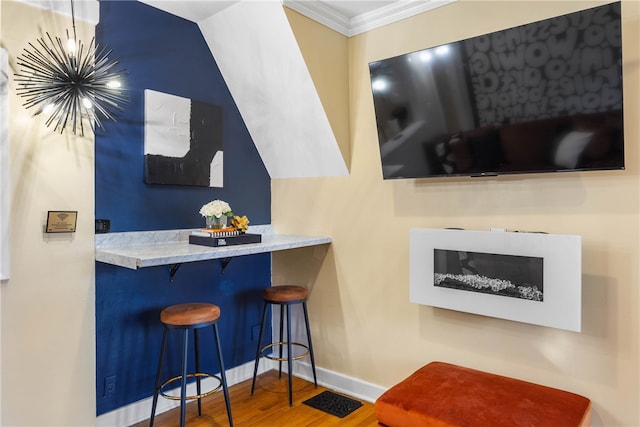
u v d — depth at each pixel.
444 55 2.18
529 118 1.99
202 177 2.90
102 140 2.41
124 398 2.50
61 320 2.15
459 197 2.44
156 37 2.67
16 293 2.00
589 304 2.03
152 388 2.63
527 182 2.20
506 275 2.14
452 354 2.48
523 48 1.95
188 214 2.85
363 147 2.85
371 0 2.57
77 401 2.20
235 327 3.15
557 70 1.88
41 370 2.08
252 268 3.29
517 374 2.25
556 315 1.99
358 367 2.92
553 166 1.98
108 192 2.44
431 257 2.42
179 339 2.78
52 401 2.11
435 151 2.33
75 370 2.20
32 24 2.02
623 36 1.92
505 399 1.89
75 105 2.15
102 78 2.18
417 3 2.54
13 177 1.98
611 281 1.98
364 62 2.83
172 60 2.76
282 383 3.13
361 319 2.90
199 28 2.92
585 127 1.86
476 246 2.24
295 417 2.61
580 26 1.81
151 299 2.63
